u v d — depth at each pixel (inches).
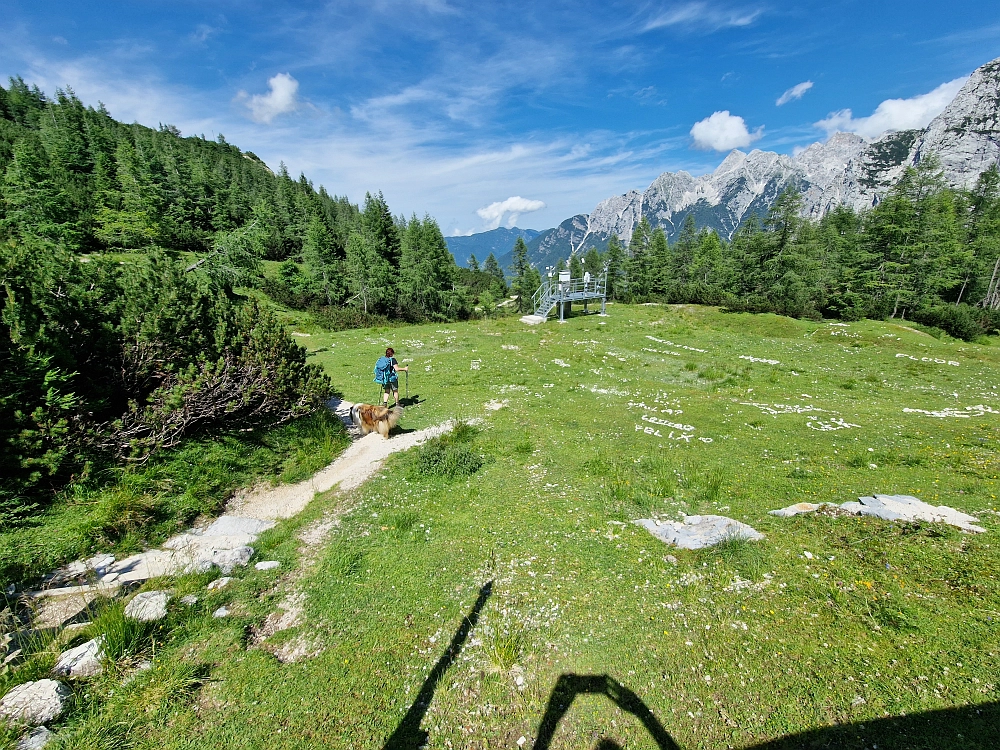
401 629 221.9
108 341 385.1
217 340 470.9
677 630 214.2
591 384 757.3
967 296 2287.2
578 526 312.2
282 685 188.9
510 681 190.4
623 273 3280.0
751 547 269.9
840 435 524.1
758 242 2033.7
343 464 453.4
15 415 300.7
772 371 898.1
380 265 2101.4
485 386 741.9
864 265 1905.8
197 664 198.2
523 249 4328.3
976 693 167.3
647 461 426.6
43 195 1487.5
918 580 231.8
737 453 463.5
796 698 174.4
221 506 357.4
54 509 291.7
